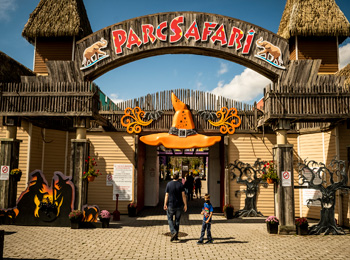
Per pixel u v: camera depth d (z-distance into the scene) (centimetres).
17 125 998
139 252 641
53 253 623
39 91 964
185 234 845
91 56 1070
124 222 1048
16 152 988
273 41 1062
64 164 1270
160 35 1077
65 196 936
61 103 952
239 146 1252
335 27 1322
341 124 1066
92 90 993
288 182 887
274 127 966
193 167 4828
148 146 1598
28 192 945
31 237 775
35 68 1355
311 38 1365
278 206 886
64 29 1341
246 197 1209
